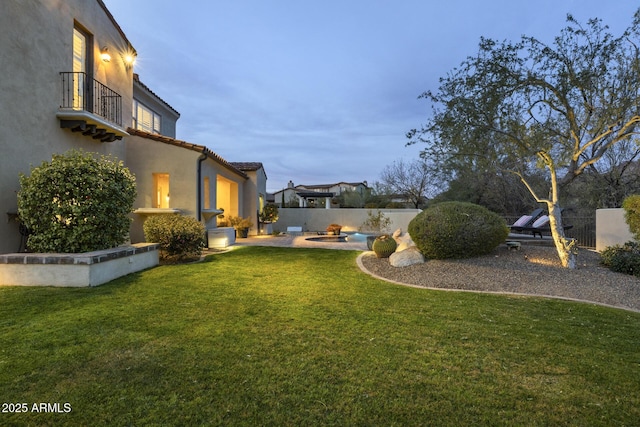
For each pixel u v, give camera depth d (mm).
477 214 8539
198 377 2861
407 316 4648
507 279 6953
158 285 6199
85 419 2301
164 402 2502
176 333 3836
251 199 19500
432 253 8594
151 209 11016
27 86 7242
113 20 10547
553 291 6246
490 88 7773
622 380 2941
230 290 5930
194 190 11562
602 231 10492
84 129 8477
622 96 7422
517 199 22203
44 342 3502
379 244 9711
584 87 7508
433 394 2691
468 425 2326
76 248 6629
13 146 6918
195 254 9797
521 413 2469
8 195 6809
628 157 14805
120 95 10906
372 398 2615
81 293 5484
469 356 3389
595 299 5797
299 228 22203
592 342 3781
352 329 4094
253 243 14219
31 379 2781
